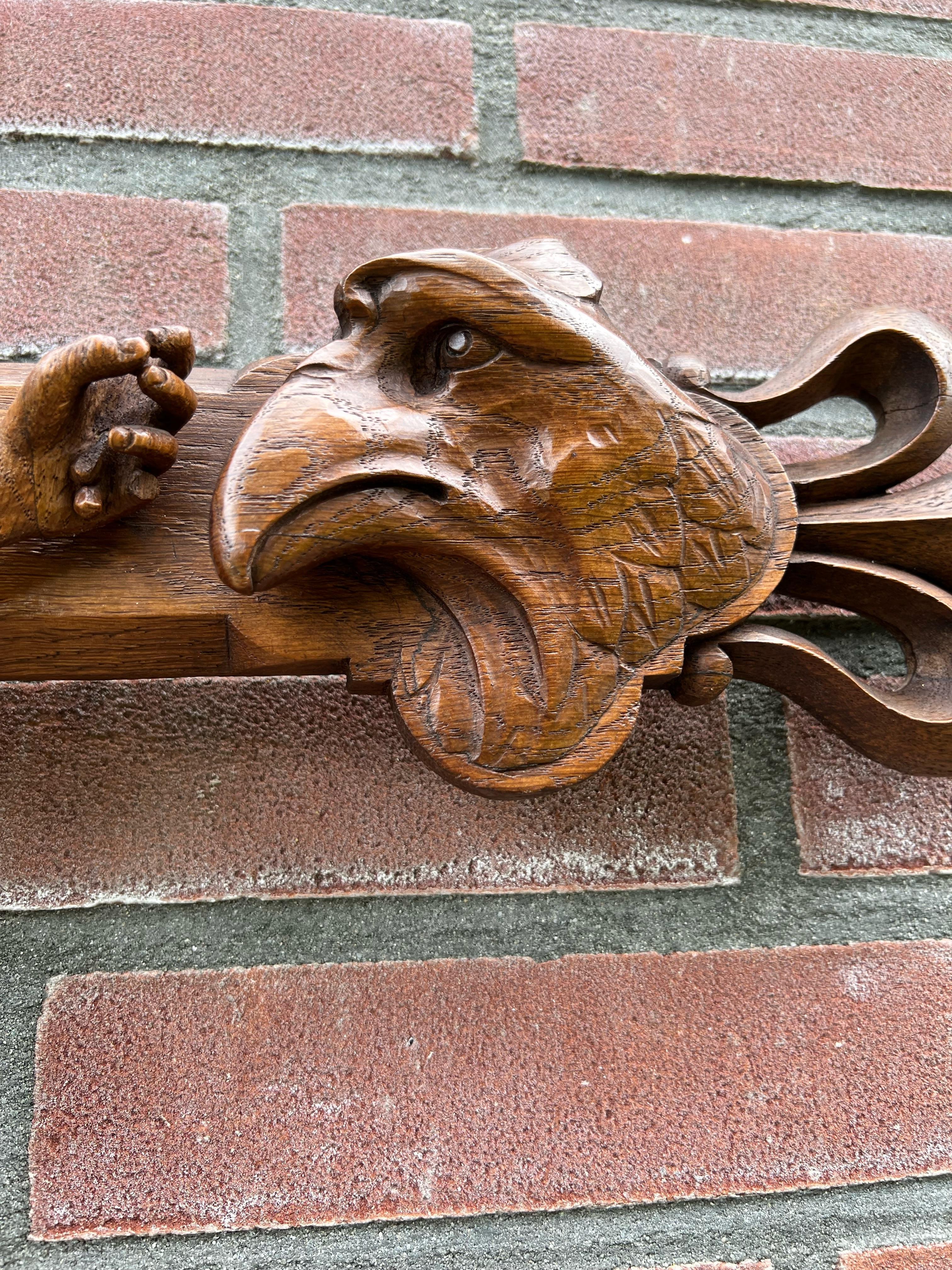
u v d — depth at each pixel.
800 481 0.51
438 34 0.68
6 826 0.52
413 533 0.42
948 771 0.51
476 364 0.42
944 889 0.58
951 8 0.74
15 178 0.61
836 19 0.73
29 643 0.44
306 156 0.64
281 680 0.56
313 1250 0.49
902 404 0.52
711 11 0.72
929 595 0.50
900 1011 0.56
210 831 0.53
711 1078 0.53
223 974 0.52
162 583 0.44
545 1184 0.51
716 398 0.50
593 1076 0.52
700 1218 0.52
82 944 0.51
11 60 0.62
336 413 0.40
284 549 0.40
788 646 0.47
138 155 0.62
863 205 0.69
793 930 0.56
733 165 0.69
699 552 0.45
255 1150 0.50
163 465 0.40
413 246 0.64
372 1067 0.51
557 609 0.44
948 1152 0.53
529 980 0.53
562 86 0.68
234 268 0.62
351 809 0.54
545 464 0.43
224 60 0.65
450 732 0.45
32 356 0.58
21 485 0.39
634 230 0.66
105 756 0.53
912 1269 0.52
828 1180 0.52
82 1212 0.48
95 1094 0.50
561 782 0.45
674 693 0.48
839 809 0.59
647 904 0.56
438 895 0.54
